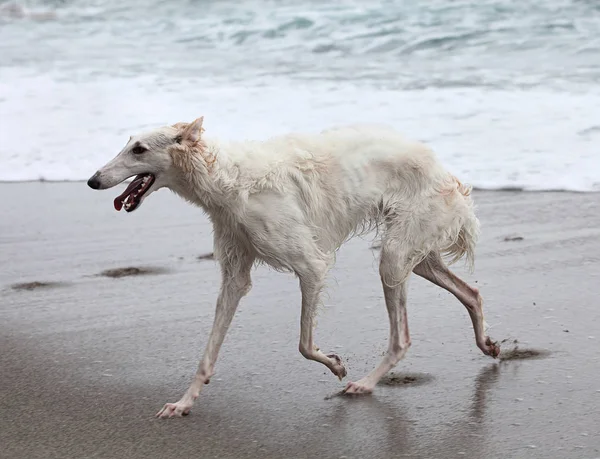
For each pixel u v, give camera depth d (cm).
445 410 495
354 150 532
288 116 1201
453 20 1747
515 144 1085
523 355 569
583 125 1127
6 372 568
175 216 945
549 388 514
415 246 533
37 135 1208
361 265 775
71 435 479
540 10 1755
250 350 596
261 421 491
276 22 1866
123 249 833
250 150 513
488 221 880
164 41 1838
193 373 563
